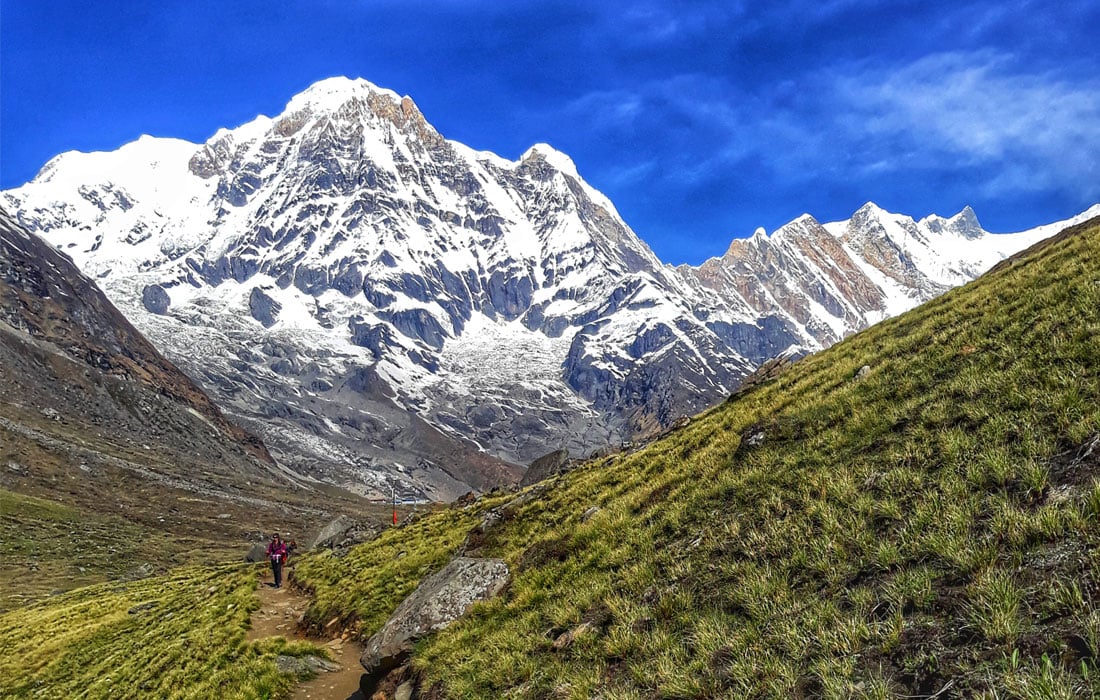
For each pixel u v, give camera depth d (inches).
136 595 1914.4
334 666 895.7
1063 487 425.7
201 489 7071.9
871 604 420.5
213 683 884.0
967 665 332.8
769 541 555.5
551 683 527.8
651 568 626.2
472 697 565.6
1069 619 326.3
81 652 1393.9
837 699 350.9
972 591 374.3
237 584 1636.3
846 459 637.9
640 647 504.7
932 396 673.6
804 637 418.3
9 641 1669.5
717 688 416.2
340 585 1291.8
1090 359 569.9
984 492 469.7
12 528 4180.6
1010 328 748.6
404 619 776.3
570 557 773.3
